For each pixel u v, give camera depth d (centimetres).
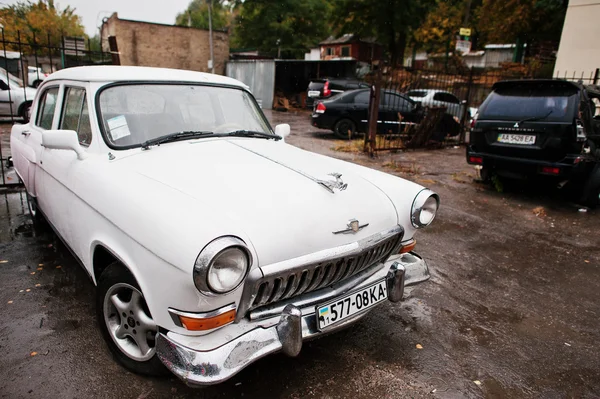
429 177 769
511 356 275
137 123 280
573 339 298
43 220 440
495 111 632
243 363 184
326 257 207
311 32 3747
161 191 210
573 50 1369
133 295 217
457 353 274
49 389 220
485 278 387
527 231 515
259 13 3575
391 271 252
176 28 2780
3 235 417
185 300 180
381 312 320
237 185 223
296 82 2467
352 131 1189
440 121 1090
